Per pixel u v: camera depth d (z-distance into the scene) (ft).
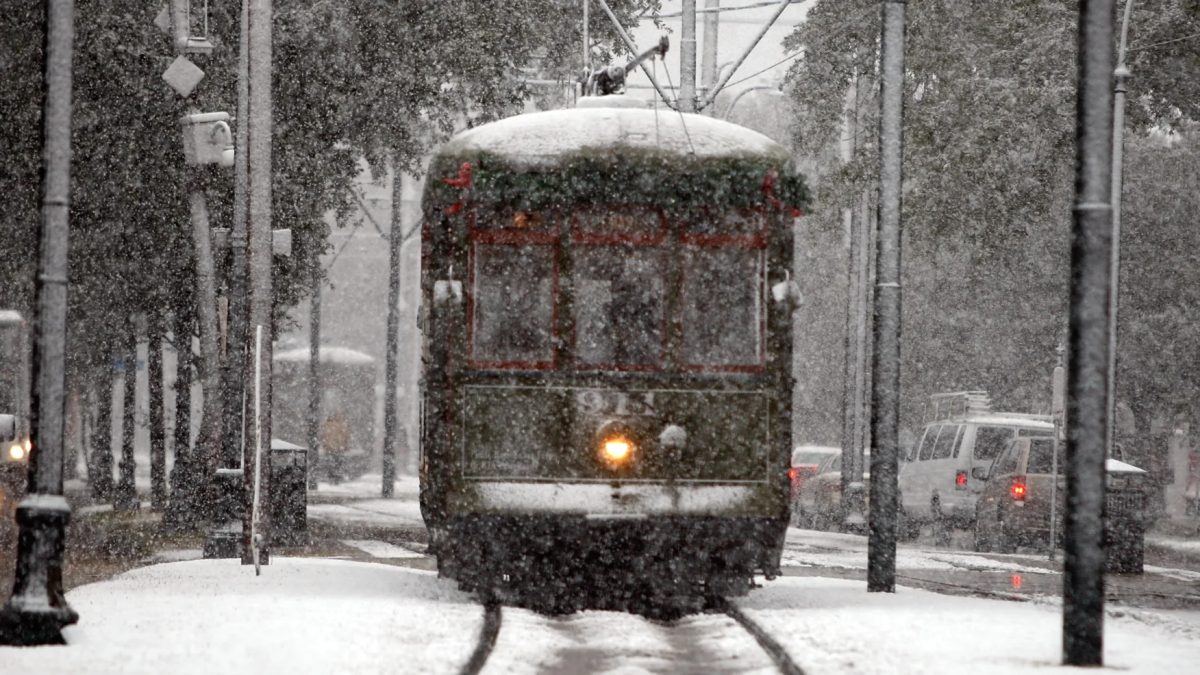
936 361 445.78
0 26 246.06
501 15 274.98
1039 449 283.38
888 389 161.58
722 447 146.00
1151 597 185.06
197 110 260.21
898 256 161.89
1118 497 232.32
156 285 297.12
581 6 290.15
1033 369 431.43
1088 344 110.22
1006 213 303.07
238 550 217.15
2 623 111.14
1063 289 425.69
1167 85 316.81
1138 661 111.04
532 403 144.87
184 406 341.62
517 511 143.95
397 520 322.14
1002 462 289.33
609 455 144.46
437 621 124.98
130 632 116.67
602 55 294.05
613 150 146.51
